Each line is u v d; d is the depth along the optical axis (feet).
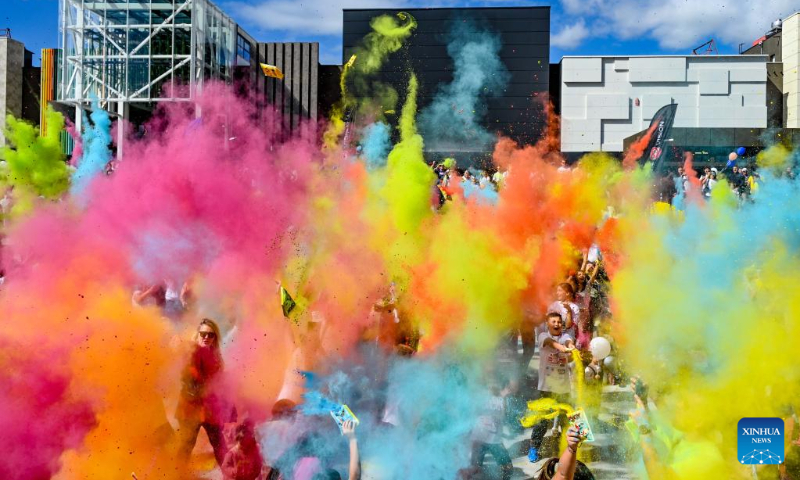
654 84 126.41
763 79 126.21
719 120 126.41
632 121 126.62
